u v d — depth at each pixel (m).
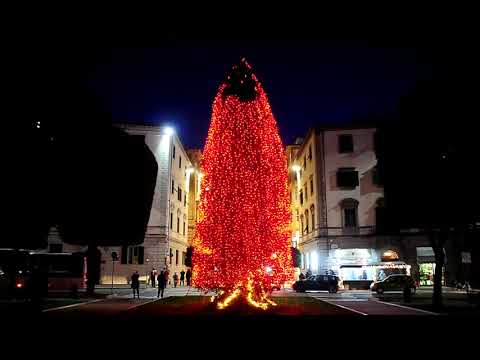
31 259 35.47
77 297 29.08
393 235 44.31
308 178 52.25
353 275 43.19
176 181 50.72
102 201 31.56
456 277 41.69
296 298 28.70
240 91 21.23
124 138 33.53
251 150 20.64
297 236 59.78
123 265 43.66
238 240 20.17
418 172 23.80
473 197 22.34
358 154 46.78
